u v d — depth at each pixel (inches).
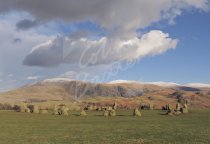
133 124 3836.1
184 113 6860.2
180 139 2204.7
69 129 3179.1
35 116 6141.7
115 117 5600.4
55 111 7145.7
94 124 3890.3
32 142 2118.6
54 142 2111.2
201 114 6446.9
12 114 7199.8
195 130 2925.7
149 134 2598.4
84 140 2212.1
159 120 4591.5
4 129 3208.7
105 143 2038.6
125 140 2185.0
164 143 2001.7
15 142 2123.5
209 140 2127.2
